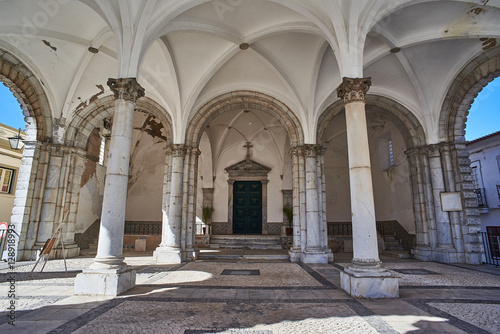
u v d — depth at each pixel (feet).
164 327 11.37
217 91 35.70
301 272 24.63
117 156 18.25
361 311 13.55
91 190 44.39
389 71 32.45
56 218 33.58
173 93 34.32
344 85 18.92
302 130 34.96
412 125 35.35
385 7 20.11
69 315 12.72
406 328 11.38
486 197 45.16
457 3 23.03
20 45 28.09
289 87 33.58
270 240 45.80
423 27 26.05
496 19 23.04
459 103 31.76
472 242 30.55
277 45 30.19
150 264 29.35
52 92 33.35
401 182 40.98
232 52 30.42
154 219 51.98
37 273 23.29
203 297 15.98
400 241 41.34
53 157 33.71
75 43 28.50
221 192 55.01
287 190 53.31
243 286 18.83
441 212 32.35
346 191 52.16
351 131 18.54
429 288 18.51
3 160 47.19
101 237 17.40
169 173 34.91
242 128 52.65
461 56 29.66
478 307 14.28
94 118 36.88
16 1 23.68
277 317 12.65
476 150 47.44
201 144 52.80
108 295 16.12
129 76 19.42
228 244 45.47
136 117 47.21
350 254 39.60
